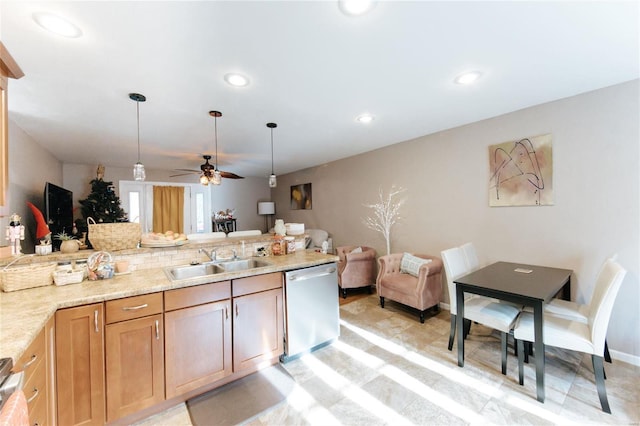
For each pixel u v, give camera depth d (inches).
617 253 88.7
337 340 107.0
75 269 74.4
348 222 197.8
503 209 115.8
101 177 199.5
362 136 145.3
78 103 95.4
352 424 65.4
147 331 66.5
